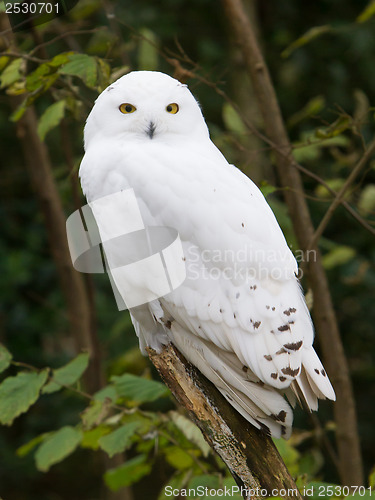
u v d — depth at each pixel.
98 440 6.20
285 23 13.95
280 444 6.57
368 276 11.70
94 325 8.84
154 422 6.47
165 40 13.31
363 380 13.62
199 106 5.73
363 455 13.62
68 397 13.82
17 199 13.89
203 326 5.07
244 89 12.12
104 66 6.40
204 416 5.02
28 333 13.49
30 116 8.90
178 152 5.30
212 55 13.12
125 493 9.51
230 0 7.49
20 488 14.73
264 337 4.93
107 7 8.48
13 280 12.92
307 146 7.36
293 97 13.73
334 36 13.53
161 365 5.14
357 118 7.02
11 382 6.16
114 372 9.15
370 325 13.04
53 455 6.32
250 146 11.08
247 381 5.00
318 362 4.98
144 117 5.39
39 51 7.52
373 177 12.11
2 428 14.49
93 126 5.61
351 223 12.63
